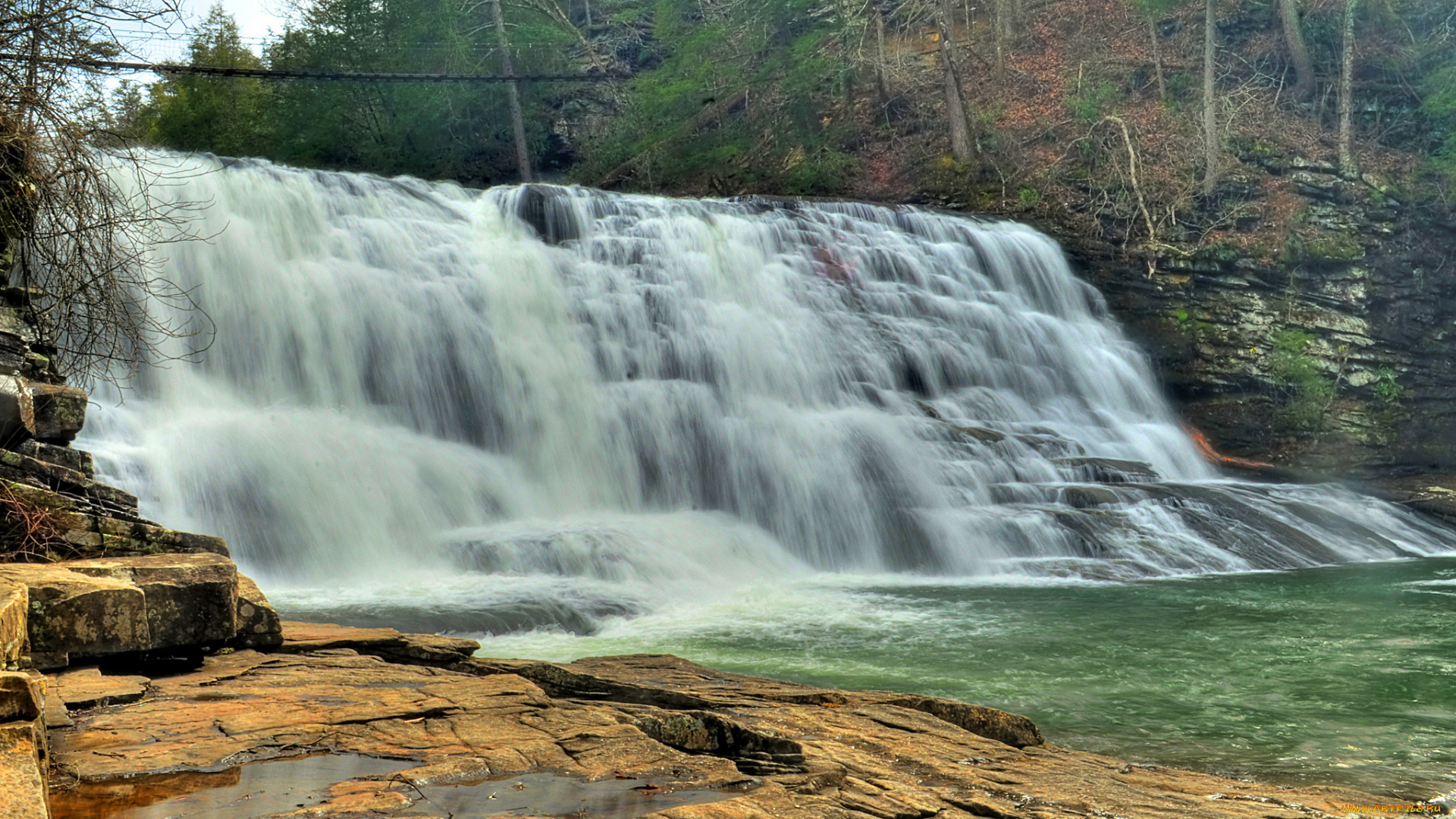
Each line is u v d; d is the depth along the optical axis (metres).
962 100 37.31
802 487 20.84
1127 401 30.16
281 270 21.27
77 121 10.24
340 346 21.48
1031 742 7.07
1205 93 33.50
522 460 21.91
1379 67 36.69
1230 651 11.55
